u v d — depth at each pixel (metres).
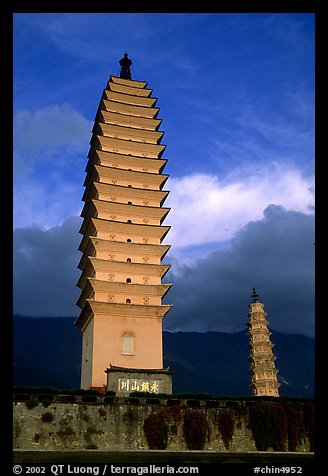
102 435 41.03
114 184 68.31
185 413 43.31
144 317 61.38
